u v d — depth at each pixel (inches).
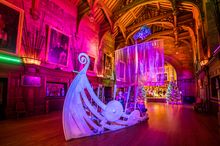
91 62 502.0
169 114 332.2
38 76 317.1
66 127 151.0
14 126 210.1
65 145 136.5
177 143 140.9
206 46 336.2
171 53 729.6
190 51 649.0
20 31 283.4
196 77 565.0
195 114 329.1
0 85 273.7
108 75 612.7
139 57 571.5
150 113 349.7
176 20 479.8
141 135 169.0
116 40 693.3
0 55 255.6
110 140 151.3
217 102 289.4
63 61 384.5
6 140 149.3
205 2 320.2
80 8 443.2
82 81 176.4
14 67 277.0
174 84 693.3
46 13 342.6
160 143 141.4
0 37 254.4
